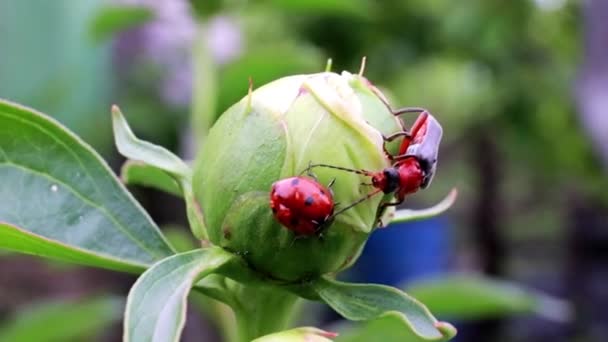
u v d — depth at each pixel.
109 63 0.50
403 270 0.54
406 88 0.64
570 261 0.71
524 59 0.60
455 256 0.77
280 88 0.20
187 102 0.52
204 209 0.20
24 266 0.64
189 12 0.33
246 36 0.46
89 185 0.21
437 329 0.19
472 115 0.68
